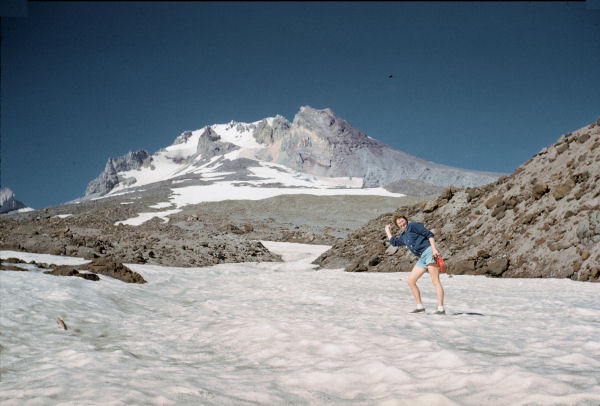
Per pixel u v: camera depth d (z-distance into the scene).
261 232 55.22
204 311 8.26
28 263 14.45
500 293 10.71
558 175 19.44
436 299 9.30
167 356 4.67
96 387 3.15
